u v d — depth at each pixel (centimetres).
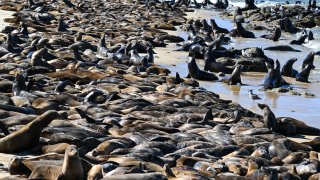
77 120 1309
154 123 1333
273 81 2192
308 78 2455
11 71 1895
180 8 5725
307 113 1800
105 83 1823
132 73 2152
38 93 1558
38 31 3167
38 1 5000
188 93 1780
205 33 3859
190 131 1335
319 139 1362
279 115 1761
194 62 2291
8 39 2448
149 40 3167
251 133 1381
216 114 1568
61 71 1975
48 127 1142
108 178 852
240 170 1039
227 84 2248
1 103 1389
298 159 1182
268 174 997
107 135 1220
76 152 859
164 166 927
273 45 3497
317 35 4088
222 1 6625
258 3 6488
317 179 1052
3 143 1063
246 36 3875
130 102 1547
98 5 5309
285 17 4734
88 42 2830
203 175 950
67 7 4775
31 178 874
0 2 4666
